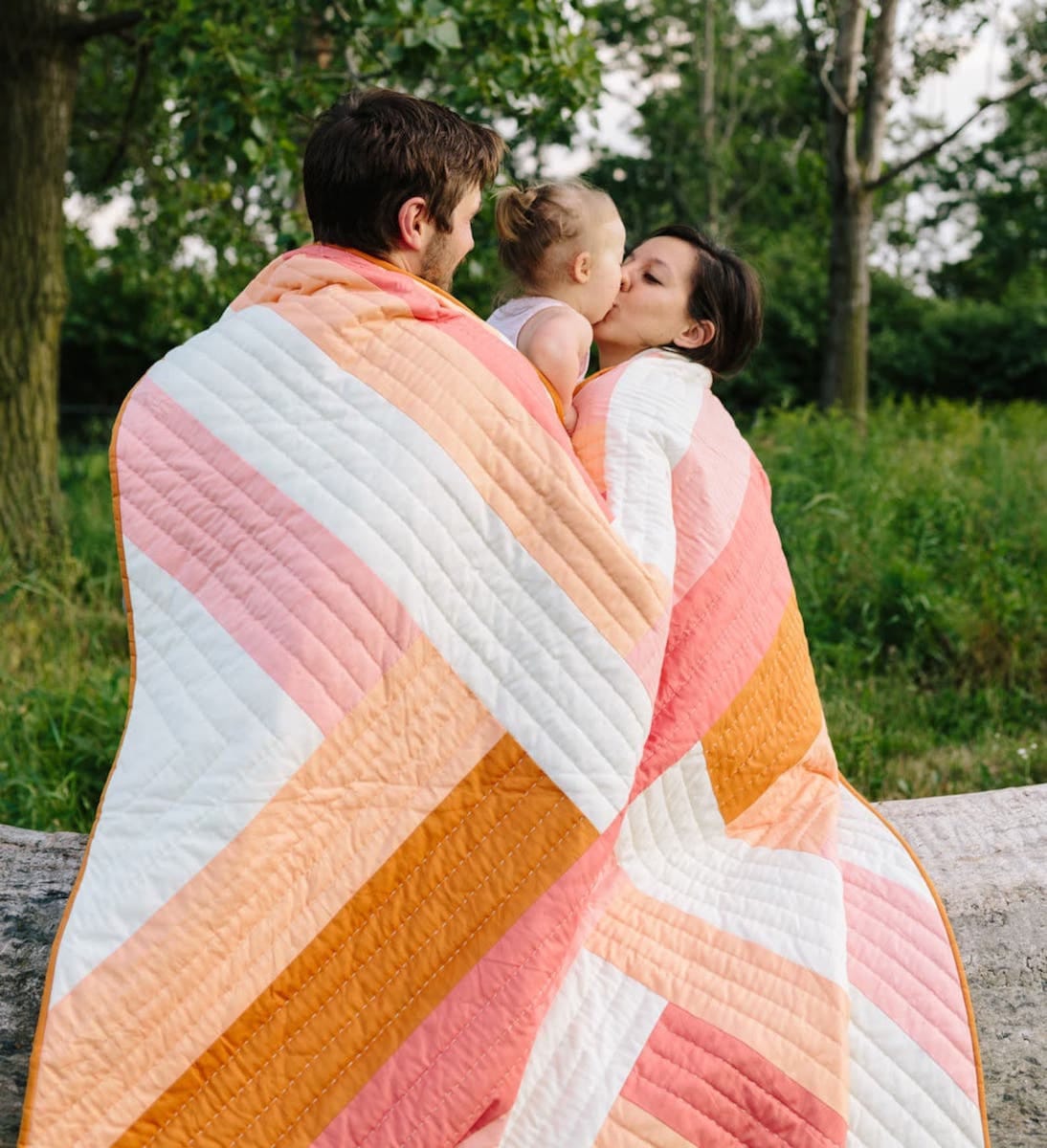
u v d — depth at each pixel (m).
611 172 19.86
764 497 2.24
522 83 5.33
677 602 1.97
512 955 1.66
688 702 1.96
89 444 15.63
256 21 5.49
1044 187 25.66
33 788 3.33
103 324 17.88
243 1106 1.57
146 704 1.66
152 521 1.73
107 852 1.59
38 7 6.42
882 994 1.85
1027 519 6.04
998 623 4.94
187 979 1.55
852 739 3.98
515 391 1.82
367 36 5.14
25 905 1.97
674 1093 1.70
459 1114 1.61
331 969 1.61
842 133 10.24
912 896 1.99
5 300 6.55
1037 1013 2.08
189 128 5.66
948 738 4.27
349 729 1.63
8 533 6.52
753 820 2.06
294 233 5.27
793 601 2.21
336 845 1.62
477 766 1.68
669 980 1.79
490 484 1.75
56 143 6.63
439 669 1.68
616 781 1.71
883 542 5.63
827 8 10.16
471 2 5.23
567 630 1.73
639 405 2.09
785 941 1.84
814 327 20.14
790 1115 1.70
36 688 4.05
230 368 1.79
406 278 1.85
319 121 1.90
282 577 1.66
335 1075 1.60
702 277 2.26
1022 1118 2.11
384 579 1.66
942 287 29.20
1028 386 21.14
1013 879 2.12
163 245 10.39
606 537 1.77
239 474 1.72
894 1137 1.78
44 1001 1.53
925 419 11.35
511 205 2.27
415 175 1.84
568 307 2.17
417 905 1.65
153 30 5.87
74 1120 1.50
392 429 1.72
